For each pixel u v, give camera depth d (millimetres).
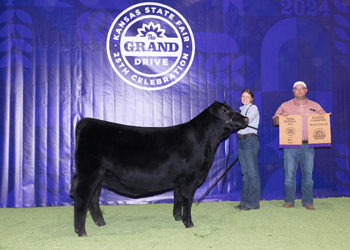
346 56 5184
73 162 4695
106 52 4793
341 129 5215
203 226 3516
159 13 4902
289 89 5129
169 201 4848
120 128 3342
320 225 3537
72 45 4738
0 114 4566
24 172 4602
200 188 4914
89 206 3520
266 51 5102
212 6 5012
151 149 3324
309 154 4414
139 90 4848
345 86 5180
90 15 4770
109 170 3221
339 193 5176
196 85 4961
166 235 3189
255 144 4332
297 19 5172
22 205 4586
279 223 3625
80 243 2943
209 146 3682
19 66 4633
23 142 4609
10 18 4637
